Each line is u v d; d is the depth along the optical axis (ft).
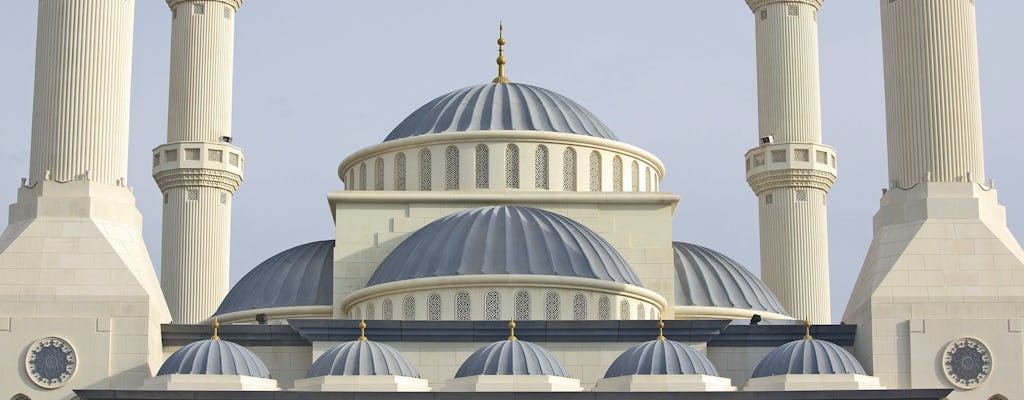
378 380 652.07
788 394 640.99
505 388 646.33
